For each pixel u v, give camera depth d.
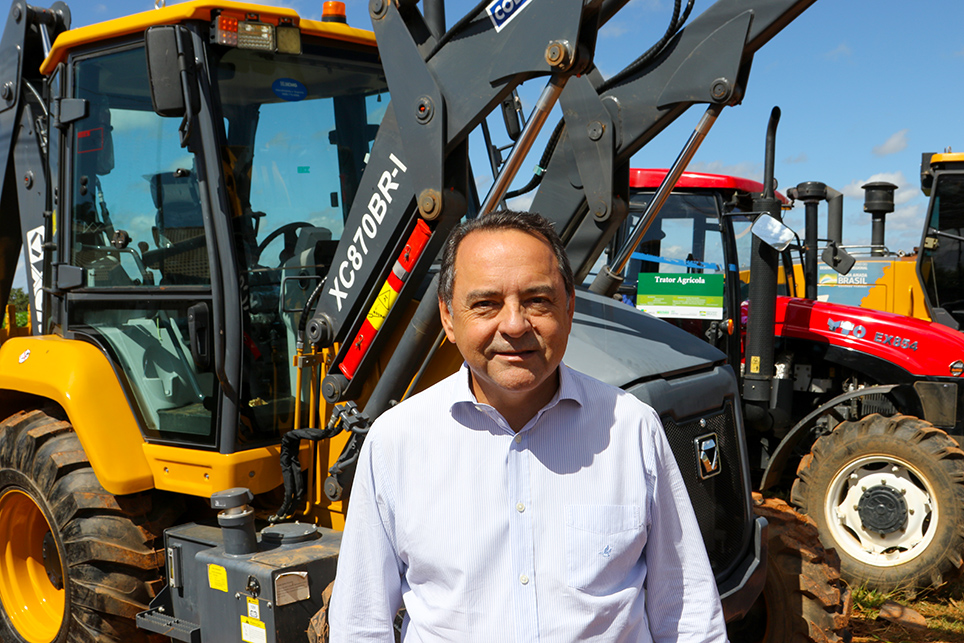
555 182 2.89
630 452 1.47
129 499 3.10
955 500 4.34
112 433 3.07
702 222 5.10
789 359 5.45
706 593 1.54
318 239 3.07
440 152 2.50
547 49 2.31
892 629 4.11
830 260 5.70
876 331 5.16
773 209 4.55
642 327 2.96
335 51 3.15
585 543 1.42
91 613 3.11
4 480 3.46
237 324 2.82
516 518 1.44
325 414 2.96
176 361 3.04
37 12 3.86
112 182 3.19
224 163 2.82
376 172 2.69
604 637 1.43
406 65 2.56
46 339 3.46
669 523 1.53
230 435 2.84
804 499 4.77
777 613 2.99
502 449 1.46
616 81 2.75
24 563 3.61
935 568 4.36
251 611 2.58
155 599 2.98
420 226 2.60
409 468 1.50
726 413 2.85
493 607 1.42
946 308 5.78
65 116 3.25
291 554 2.65
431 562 1.46
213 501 2.69
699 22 2.58
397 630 2.12
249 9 2.75
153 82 2.67
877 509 4.57
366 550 1.55
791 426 5.30
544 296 1.42
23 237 3.96
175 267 3.01
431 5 2.85
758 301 4.91
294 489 2.83
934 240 5.82
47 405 3.53
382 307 2.70
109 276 3.25
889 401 5.18
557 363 1.44
